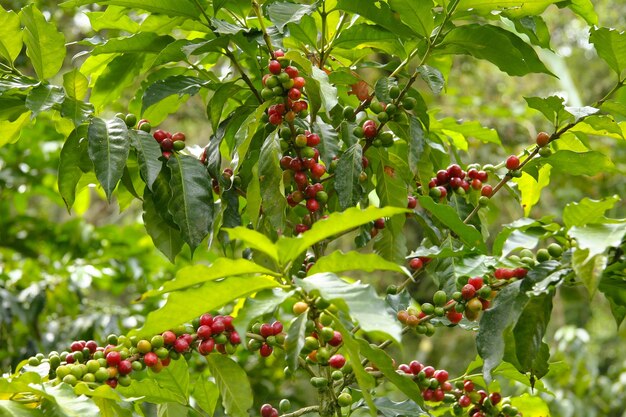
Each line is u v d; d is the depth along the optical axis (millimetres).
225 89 2256
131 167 2320
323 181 2244
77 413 1575
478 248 2051
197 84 2346
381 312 1501
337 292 1546
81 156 2119
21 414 1598
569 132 2285
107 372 1834
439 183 2332
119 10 2439
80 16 6152
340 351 2287
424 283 6539
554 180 6988
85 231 4477
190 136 7336
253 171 2068
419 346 7281
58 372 1799
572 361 5570
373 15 2248
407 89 2184
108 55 2514
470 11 2205
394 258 2275
